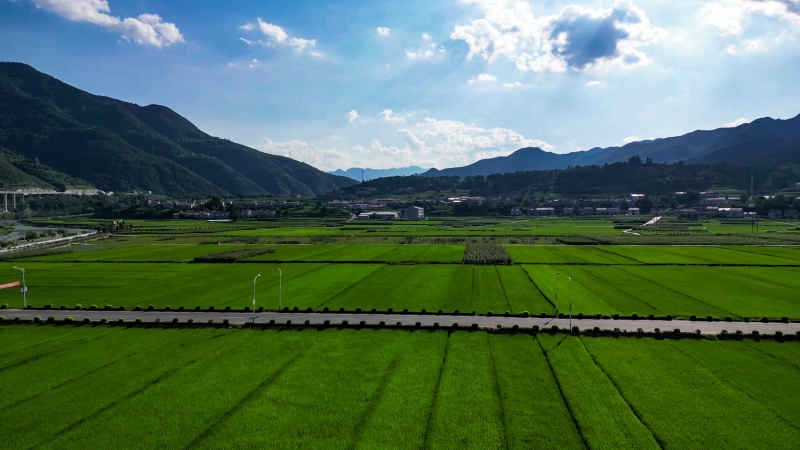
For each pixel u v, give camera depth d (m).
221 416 45.94
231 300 91.75
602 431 42.50
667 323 73.25
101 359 60.28
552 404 47.66
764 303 86.56
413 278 113.69
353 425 44.03
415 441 41.31
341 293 97.12
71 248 182.00
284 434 42.59
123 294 98.31
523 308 83.56
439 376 54.50
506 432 42.59
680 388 50.84
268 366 57.72
